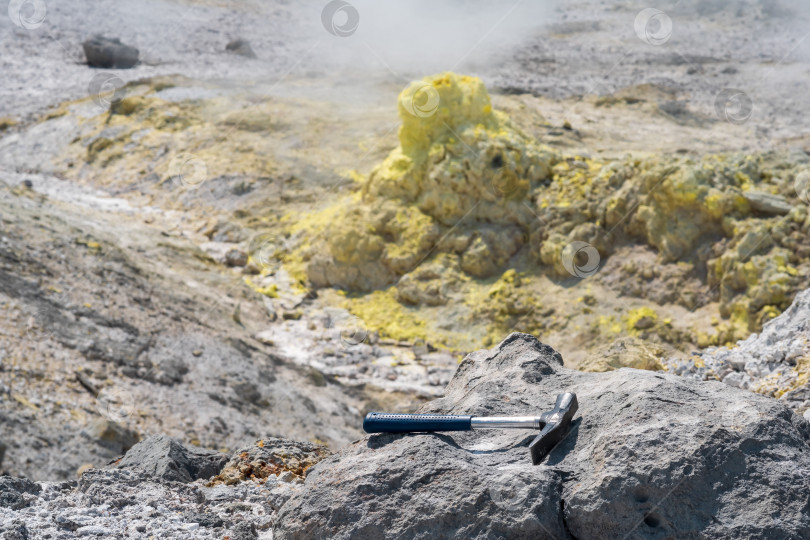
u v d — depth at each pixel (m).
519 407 3.52
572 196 15.35
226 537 3.45
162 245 16.52
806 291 7.06
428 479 3.04
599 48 32.88
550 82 27.97
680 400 3.19
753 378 6.51
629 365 7.87
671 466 2.84
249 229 18.05
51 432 9.11
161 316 13.02
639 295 13.93
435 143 15.95
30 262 12.80
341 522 3.01
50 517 3.50
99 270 13.66
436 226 15.80
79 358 10.89
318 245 16.86
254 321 14.83
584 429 3.22
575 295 14.36
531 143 16.55
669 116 23.72
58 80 27.69
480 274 15.42
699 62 30.25
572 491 2.91
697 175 14.03
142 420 10.01
